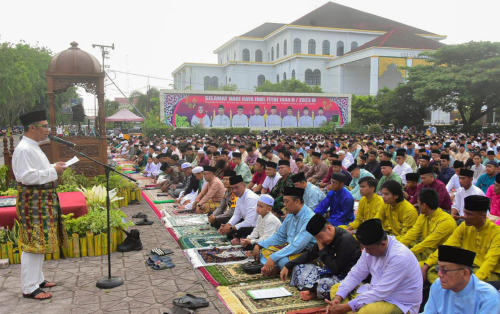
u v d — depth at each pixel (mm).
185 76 62469
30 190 4129
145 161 15539
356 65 52375
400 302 3115
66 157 9555
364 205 5387
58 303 4039
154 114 34781
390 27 59719
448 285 2400
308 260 4438
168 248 5871
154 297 4180
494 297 2398
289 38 55125
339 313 3232
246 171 9586
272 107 32094
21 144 4105
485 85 28953
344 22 59281
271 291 4230
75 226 5570
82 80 9688
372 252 3092
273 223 5254
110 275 4527
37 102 42906
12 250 5164
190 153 13453
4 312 3834
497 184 5688
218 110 30922
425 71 32844
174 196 9914
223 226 6035
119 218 5891
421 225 4395
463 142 15023
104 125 9812
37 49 45031
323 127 32656
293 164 10711
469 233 3840
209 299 4137
